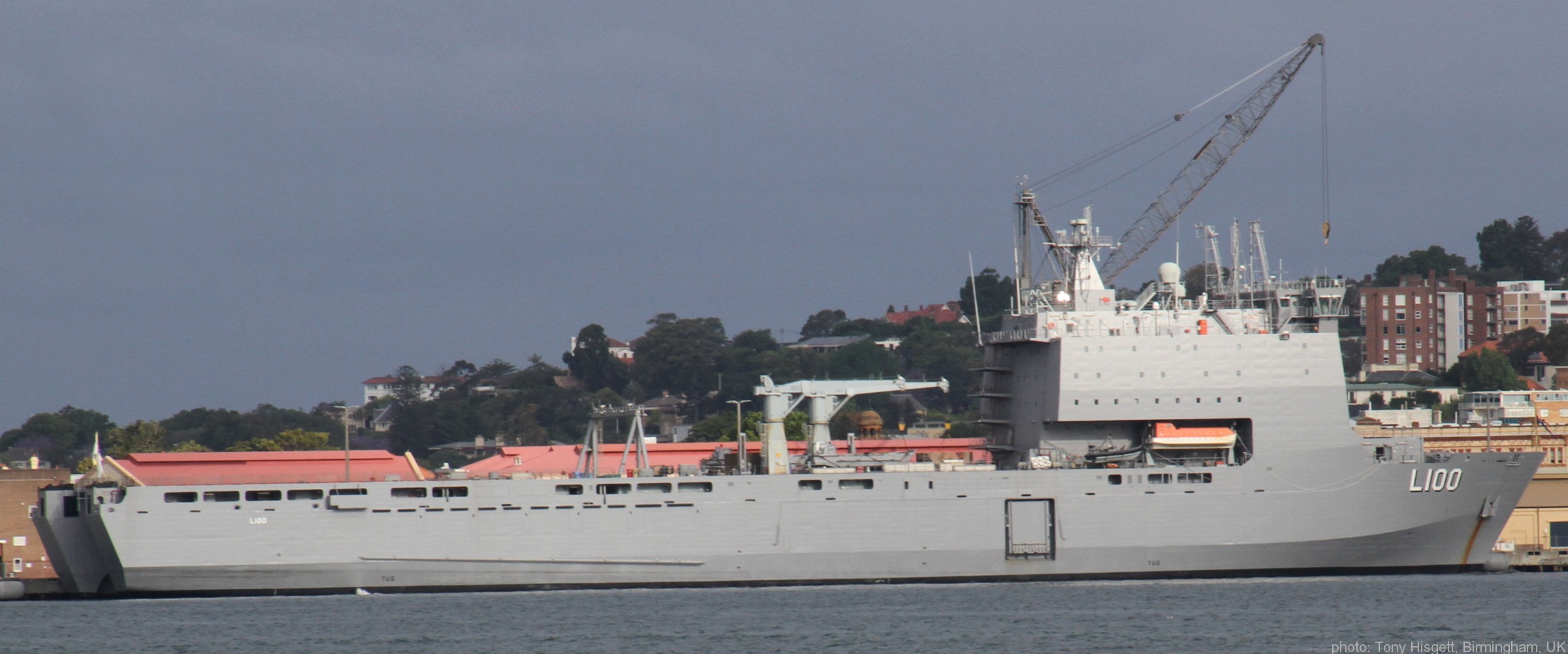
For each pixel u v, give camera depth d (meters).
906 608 195.62
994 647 173.00
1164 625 184.62
